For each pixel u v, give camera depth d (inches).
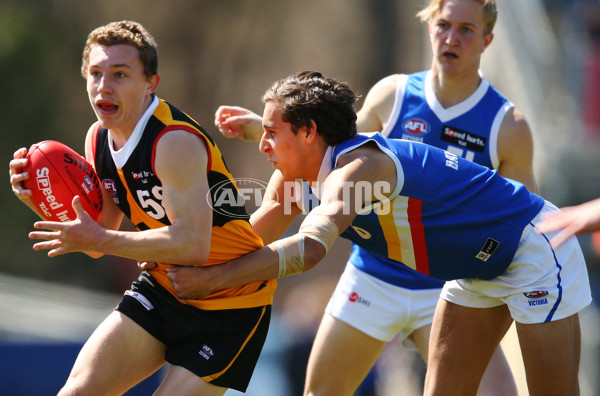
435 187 454.9
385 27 2632.9
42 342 917.8
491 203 467.2
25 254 2130.9
